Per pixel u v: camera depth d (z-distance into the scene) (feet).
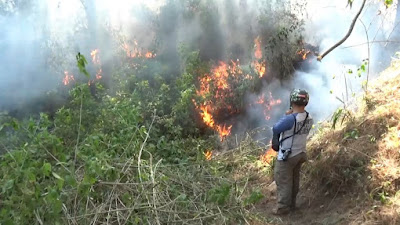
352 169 17.74
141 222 14.87
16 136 19.72
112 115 21.98
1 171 15.58
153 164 19.11
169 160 21.26
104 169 15.81
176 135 24.41
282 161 17.47
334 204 17.42
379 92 22.06
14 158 14.40
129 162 17.72
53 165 16.69
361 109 21.20
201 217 15.55
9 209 13.48
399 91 21.33
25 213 13.20
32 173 13.38
